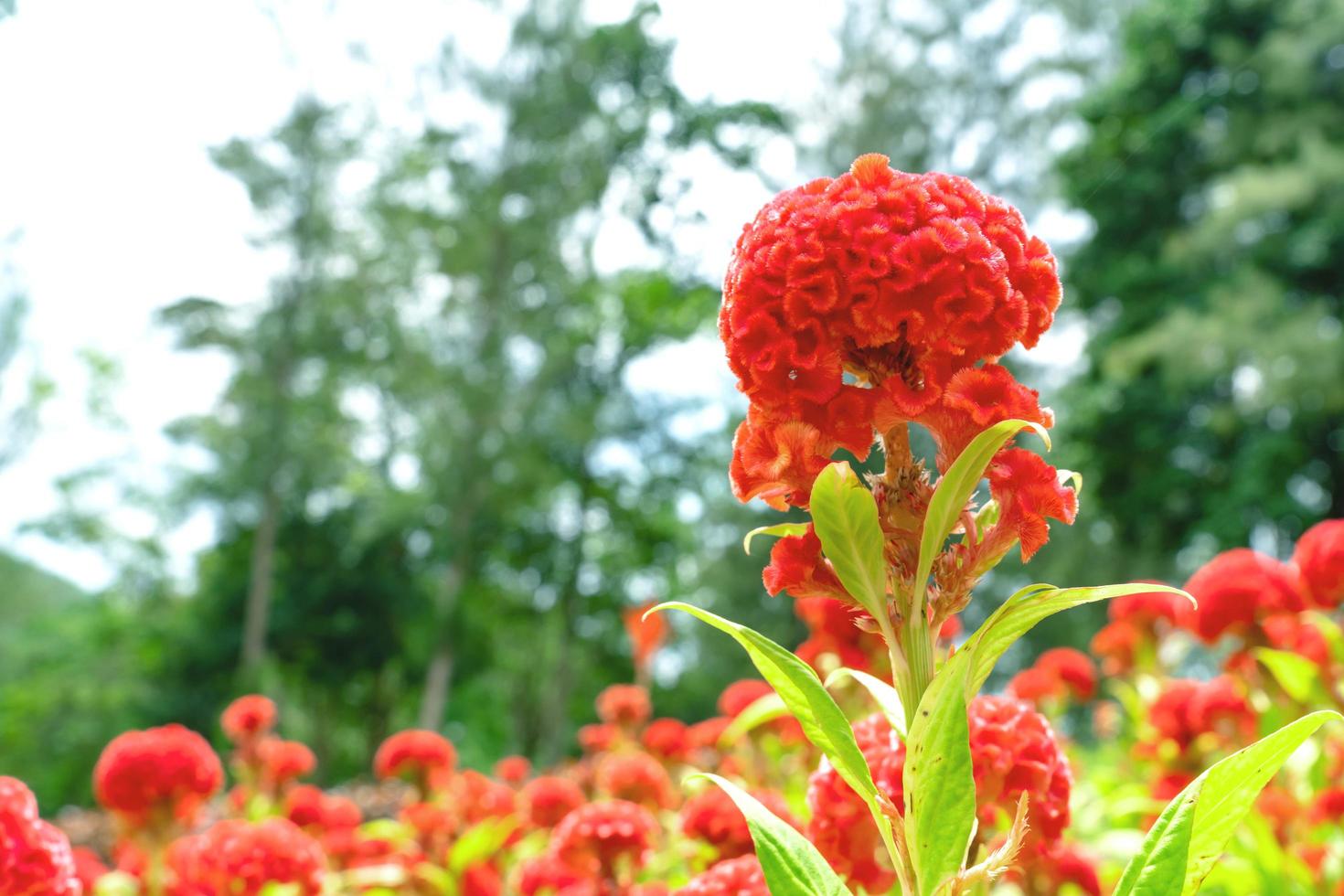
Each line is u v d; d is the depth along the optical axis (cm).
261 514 2888
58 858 260
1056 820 215
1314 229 1897
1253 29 2147
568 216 2662
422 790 629
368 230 2838
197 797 436
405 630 2983
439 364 2673
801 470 153
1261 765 144
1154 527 2038
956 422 151
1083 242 2264
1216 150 2077
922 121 2611
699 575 2656
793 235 153
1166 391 2016
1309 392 1791
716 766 633
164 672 2973
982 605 1934
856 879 216
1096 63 2597
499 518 2791
